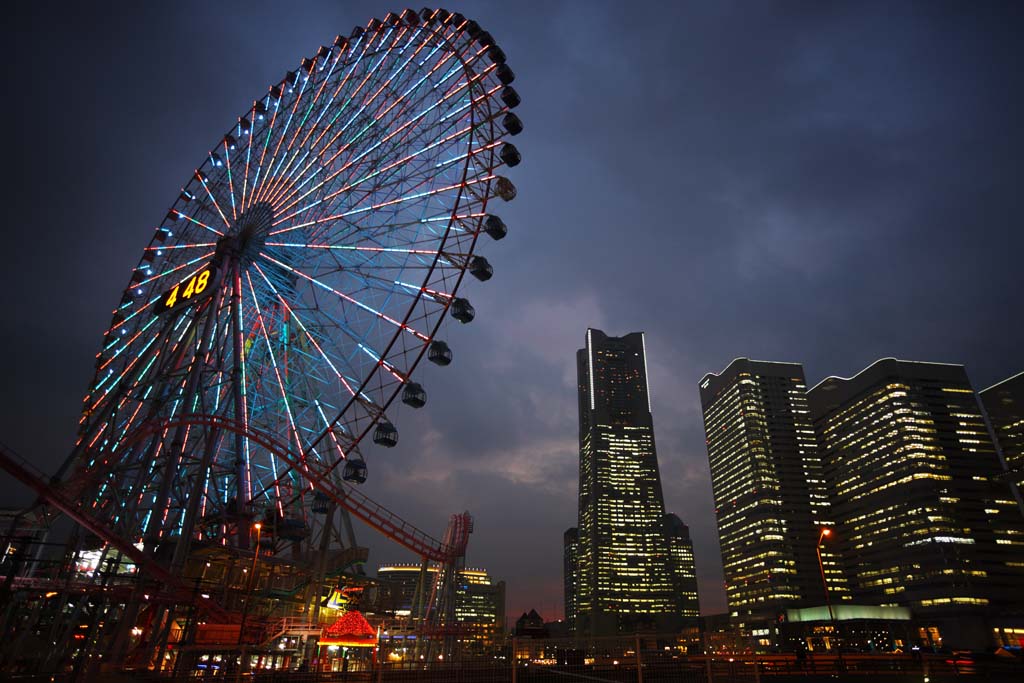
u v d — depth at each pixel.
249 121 73.31
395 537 66.19
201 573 56.62
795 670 45.22
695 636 25.08
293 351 62.44
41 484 45.22
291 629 51.06
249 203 66.31
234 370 59.59
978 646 189.75
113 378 66.38
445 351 53.75
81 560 56.88
